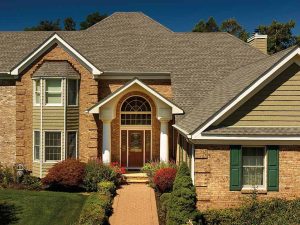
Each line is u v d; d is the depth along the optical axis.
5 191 21.09
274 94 16.86
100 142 25.36
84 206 18.27
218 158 16.67
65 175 21.56
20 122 25.00
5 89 25.66
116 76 25.94
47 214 17.86
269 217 15.68
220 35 30.48
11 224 16.73
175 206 16.20
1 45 28.42
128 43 28.78
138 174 24.45
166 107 23.94
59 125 24.27
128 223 16.92
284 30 64.88
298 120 16.92
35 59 24.69
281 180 16.81
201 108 20.53
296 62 16.72
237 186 16.67
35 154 24.89
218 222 16.22
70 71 24.33
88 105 24.80
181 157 22.34
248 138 16.36
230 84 21.14
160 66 26.61
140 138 26.25
